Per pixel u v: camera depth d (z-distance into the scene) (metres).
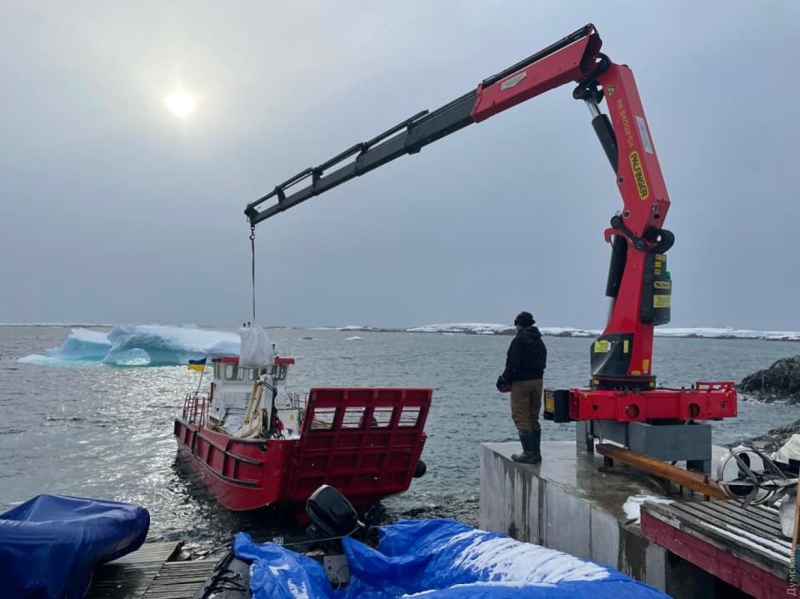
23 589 5.36
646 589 3.34
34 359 71.38
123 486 14.62
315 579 4.35
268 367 12.87
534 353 7.14
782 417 29.83
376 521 11.80
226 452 11.83
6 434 22.53
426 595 3.29
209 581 4.41
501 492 7.57
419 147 9.50
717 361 97.00
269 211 13.20
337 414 9.98
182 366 66.62
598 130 7.16
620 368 6.77
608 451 6.74
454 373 61.94
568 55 7.04
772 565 3.17
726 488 4.44
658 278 6.70
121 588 6.64
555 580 3.71
